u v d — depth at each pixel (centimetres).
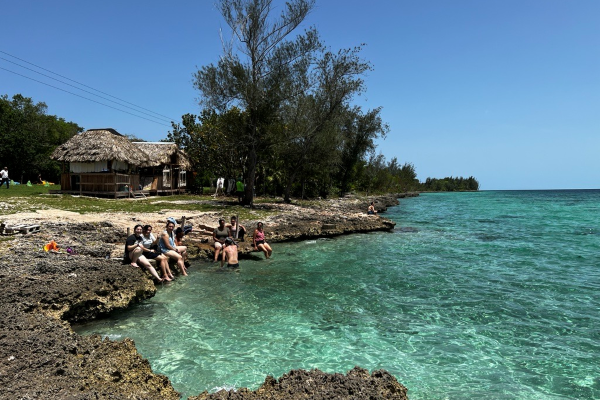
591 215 3634
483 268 1295
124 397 428
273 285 1061
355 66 2795
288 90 2573
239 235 1570
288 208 2744
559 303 925
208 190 3938
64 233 1284
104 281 841
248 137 2588
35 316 643
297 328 758
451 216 3494
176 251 1170
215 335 716
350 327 768
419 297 970
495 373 592
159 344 674
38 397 399
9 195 2394
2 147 4356
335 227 2064
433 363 621
